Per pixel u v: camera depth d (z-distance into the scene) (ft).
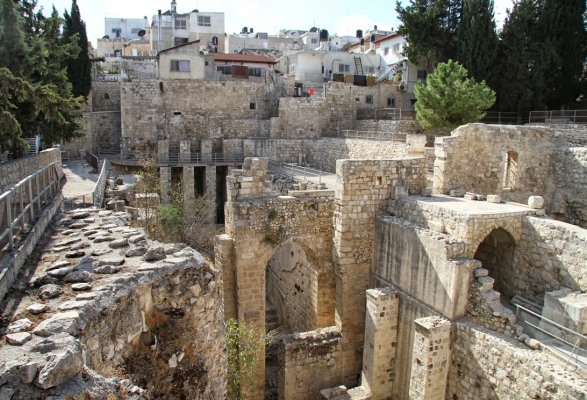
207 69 204.74
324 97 166.71
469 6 140.56
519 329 52.31
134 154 168.66
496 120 141.90
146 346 29.48
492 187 84.07
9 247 32.19
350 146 132.77
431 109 118.32
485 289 55.77
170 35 268.62
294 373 70.03
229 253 72.38
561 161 86.74
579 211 82.99
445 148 78.69
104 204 90.27
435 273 59.00
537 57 135.85
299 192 75.10
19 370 19.47
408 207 68.54
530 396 47.73
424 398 56.44
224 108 176.96
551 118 129.18
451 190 75.36
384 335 65.31
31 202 41.57
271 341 75.00
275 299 105.29
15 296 27.61
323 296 79.30
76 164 146.92
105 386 21.31
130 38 389.19
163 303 31.35
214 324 34.50
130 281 29.09
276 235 73.31
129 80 166.81
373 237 72.43
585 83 142.31
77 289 27.94
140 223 88.74
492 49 140.46
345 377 74.08
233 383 60.18
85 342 24.09
